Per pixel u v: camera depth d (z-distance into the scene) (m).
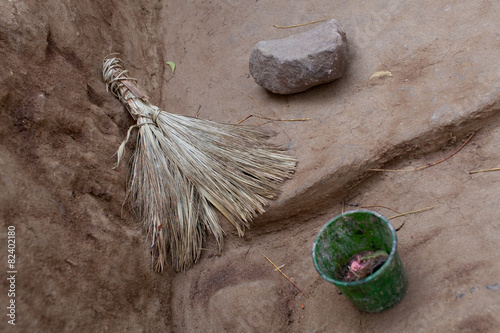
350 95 2.57
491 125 2.19
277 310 2.17
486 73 2.22
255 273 2.36
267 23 3.21
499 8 2.42
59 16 2.64
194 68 3.27
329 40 2.44
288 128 2.61
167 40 3.55
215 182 2.42
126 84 2.69
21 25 2.30
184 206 2.43
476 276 1.79
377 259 1.92
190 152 2.48
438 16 2.60
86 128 2.39
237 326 2.17
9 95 2.07
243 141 2.56
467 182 2.13
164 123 2.59
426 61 2.46
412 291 1.89
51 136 2.18
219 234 2.47
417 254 2.00
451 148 2.27
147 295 2.26
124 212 2.38
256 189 2.39
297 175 2.38
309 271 2.27
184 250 2.44
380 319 1.90
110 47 3.06
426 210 2.14
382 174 2.35
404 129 2.28
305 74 2.51
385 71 2.54
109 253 2.13
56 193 2.05
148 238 2.39
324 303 2.12
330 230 1.93
